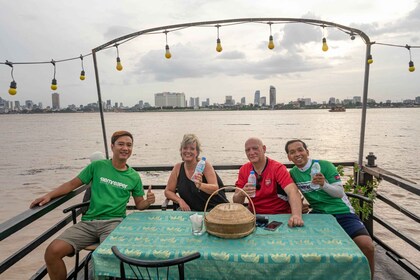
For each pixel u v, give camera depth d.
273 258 2.12
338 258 2.10
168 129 74.88
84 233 3.10
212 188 3.58
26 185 16.92
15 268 6.64
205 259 2.16
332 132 57.81
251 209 3.41
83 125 111.88
